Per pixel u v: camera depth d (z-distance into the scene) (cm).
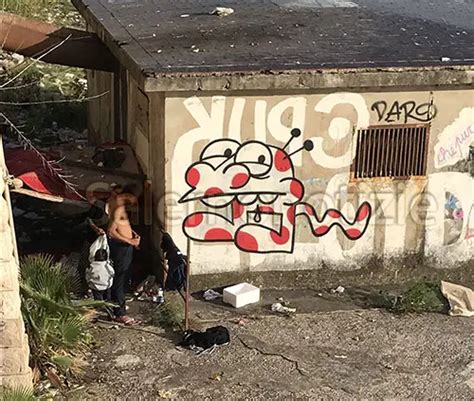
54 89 1997
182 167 1087
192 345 990
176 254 1041
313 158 1121
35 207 1409
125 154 1262
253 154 1103
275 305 1097
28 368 855
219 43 1159
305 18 1329
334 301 1122
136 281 1147
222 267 1132
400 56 1120
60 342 916
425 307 1109
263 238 1134
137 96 1223
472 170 1171
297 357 982
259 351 990
